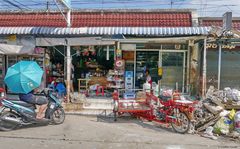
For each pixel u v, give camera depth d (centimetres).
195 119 914
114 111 1053
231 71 1403
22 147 707
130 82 1441
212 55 1402
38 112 952
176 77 1452
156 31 1252
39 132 852
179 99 999
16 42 1373
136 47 1446
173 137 838
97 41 1326
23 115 880
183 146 749
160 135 859
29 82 917
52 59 1515
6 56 1447
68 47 1323
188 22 1388
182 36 1269
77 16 1448
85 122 1007
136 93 1266
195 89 1387
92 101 1252
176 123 909
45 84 1436
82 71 1511
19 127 896
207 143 784
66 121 1008
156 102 1045
